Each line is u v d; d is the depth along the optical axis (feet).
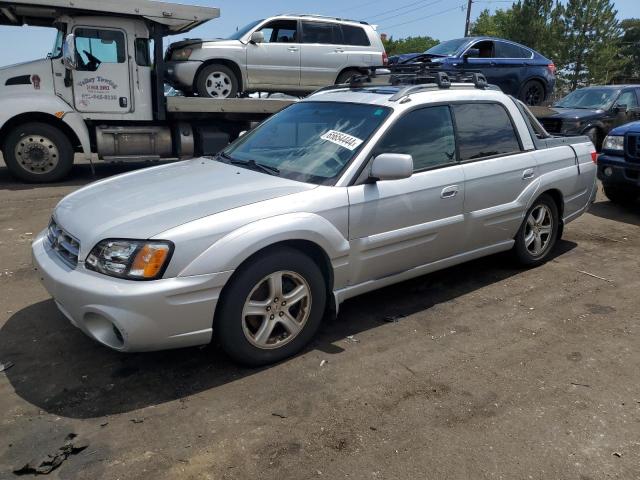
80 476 8.16
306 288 11.42
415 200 12.87
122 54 30.22
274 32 35.60
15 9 28.37
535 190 15.97
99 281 9.67
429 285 15.84
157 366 11.21
